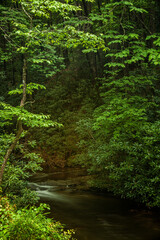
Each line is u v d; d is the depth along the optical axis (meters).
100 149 9.37
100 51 20.36
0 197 4.75
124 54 7.49
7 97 19.89
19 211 3.54
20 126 4.83
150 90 11.40
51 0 5.11
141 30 10.55
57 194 9.09
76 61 20.73
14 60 20.59
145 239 5.21
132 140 8.63
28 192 6.21
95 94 17.38
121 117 8.17
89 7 20.17
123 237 5.31
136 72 11.55
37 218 3.60
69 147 15.18
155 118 10.17
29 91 5.43
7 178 5.85
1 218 3.49
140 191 7.24
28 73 19.72
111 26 9.54
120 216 6.66
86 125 10.66
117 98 8.32
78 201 8.16
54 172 13.37
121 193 8.40
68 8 5.18
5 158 4.69
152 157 7.12
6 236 3.03
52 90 19.86
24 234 3.18
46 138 16.61
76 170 13.49
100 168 10.00
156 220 6.28
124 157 8.59
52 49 11.53
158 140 7.20
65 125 16.70
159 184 7.16
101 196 8.73
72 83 19.59
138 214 6.79
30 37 5.54
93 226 5.94
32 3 4.98
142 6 10.79
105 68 19.27
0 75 12.19
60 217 6.59
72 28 5.70
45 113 18.44
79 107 17.73
